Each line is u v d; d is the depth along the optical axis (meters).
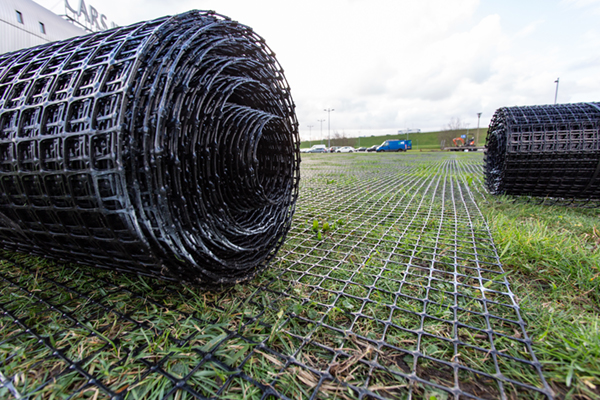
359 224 3.61
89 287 1.95
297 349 1.40
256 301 1.84
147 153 1.29
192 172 1.52
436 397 1.16
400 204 4.85
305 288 2.01
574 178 3.91
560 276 2.06
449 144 68.69
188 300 1.80
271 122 2.19
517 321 1.58
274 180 2.35
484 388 1.23
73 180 1.35
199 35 1.58
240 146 1.79
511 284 2.05
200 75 1.57
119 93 1.26
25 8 9.81
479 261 2.41
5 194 1.59
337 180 8.02
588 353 1.32
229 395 1.16
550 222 3.36
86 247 1.63
